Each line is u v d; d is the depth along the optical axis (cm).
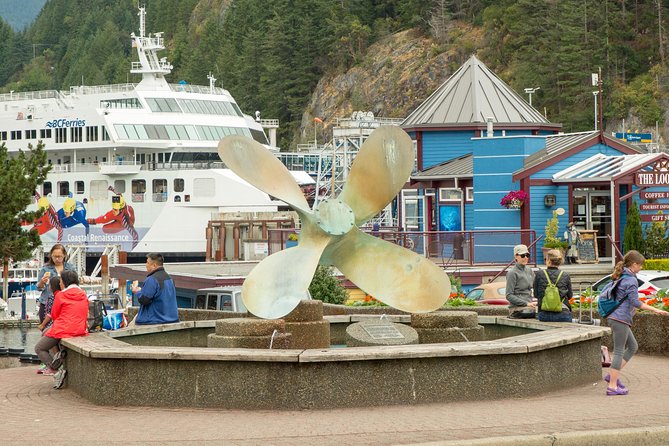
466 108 5016
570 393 1568
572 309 2388
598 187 3997
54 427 1341
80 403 1562
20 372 2008
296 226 6900
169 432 1283
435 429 1255
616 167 3888
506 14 13212
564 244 3784
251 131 8106
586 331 1670
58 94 7844
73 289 1752
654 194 3819
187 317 2670
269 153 1748
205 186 7144
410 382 1455
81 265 7412
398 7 15700
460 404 1455
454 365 1475
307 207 1741
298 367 1433
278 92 15212
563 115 10962
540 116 5125
